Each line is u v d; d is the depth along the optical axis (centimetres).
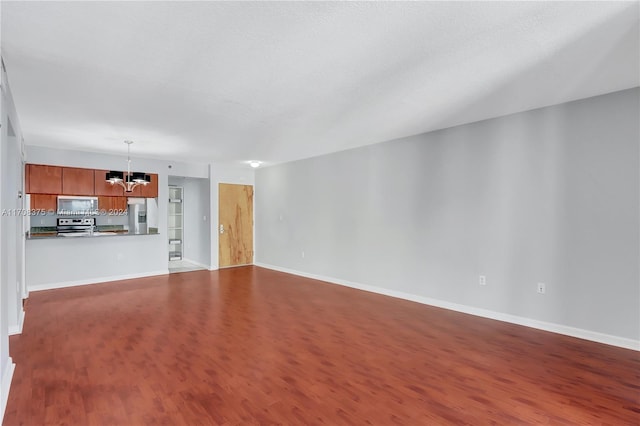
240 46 226
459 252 433
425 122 414
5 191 260
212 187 746
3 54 232
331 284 600
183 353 305
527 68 264
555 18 195
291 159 677
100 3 176
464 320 399
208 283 606
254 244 820
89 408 219
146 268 661
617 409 221
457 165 432
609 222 322
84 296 507
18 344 323
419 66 258
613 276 320
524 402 229
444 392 242
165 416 212
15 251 349
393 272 512
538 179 365
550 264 358
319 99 327
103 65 251
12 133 332
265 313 428
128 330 363
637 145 307
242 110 358
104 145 527
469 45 227
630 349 310
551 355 301
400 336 350
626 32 210
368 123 416
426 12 188
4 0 172
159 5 179
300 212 684
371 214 542
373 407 223
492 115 388
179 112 361
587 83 295
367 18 194
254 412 217
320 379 260
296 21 196
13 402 226
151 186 662
